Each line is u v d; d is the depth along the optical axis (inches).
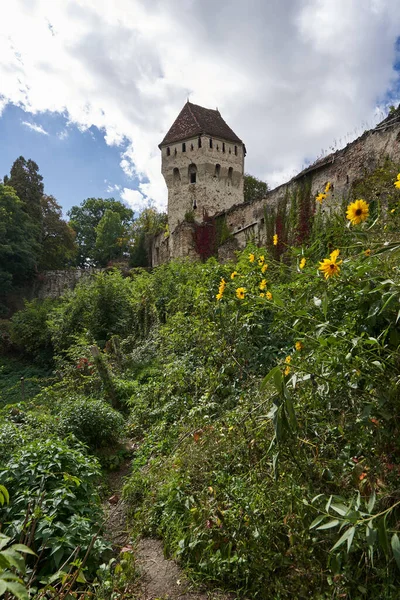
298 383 78.1
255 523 75.2
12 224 1056.2
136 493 127.3
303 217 528.1
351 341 61.7
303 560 63.9
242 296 122.2
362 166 433.7
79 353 343.3
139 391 238.1
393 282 62.0
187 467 112.4
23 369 534.6
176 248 861.2
